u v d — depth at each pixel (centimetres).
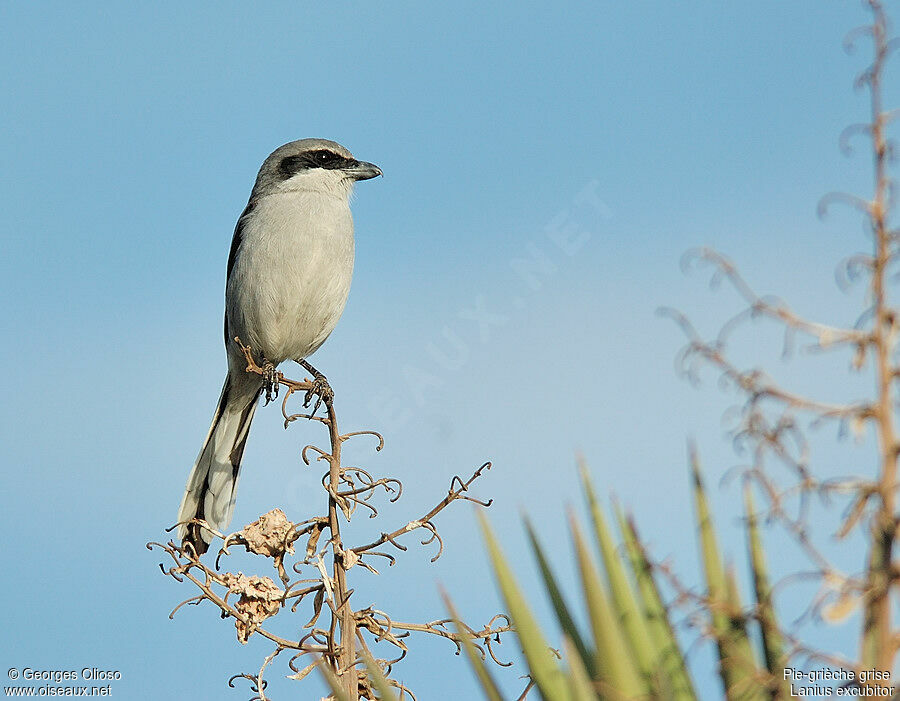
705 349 363
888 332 343
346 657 536
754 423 349
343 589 554
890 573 319
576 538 445
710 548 440
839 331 348
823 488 334
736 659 386
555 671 444
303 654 553
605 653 432
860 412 339
